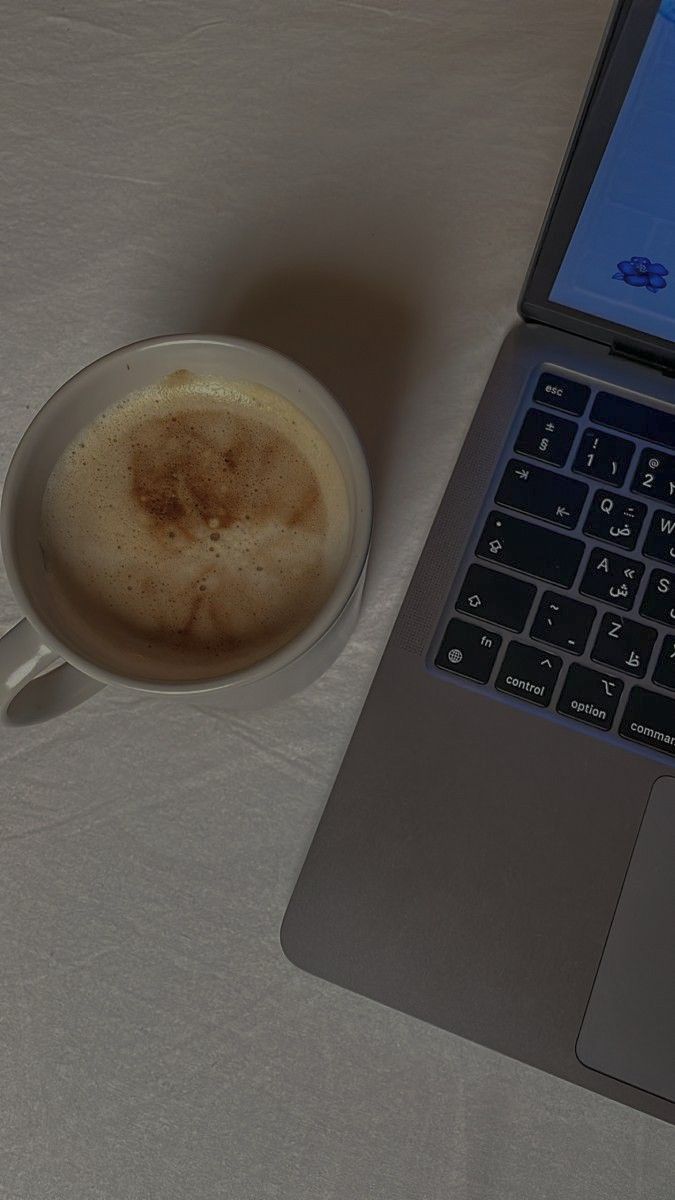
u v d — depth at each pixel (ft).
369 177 1.68
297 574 1.41
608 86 1.36
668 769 1.51
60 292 1.65
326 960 1.48
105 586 1.40
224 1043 1.50
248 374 1.40
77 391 1.38
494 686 1.52
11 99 1.71
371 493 1.34
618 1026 1.47
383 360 1.63
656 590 1.54
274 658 1.30
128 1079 1.50
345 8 1.73
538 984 1.48
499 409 1.58
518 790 1.51
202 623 1.40
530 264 1.53
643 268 1.50
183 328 1.65
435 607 1.54
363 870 1.49
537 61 1.71
